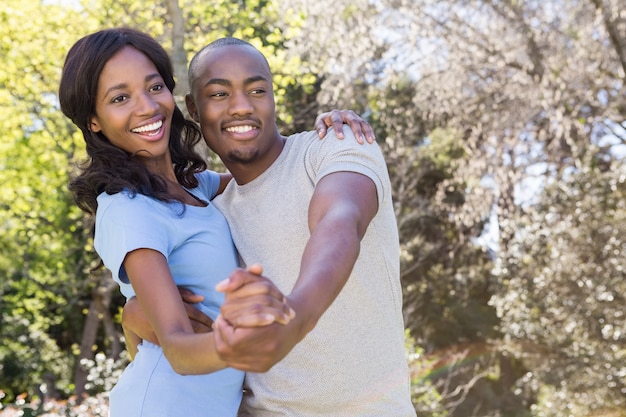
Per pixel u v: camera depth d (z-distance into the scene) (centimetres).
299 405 230
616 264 1156
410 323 1680
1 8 1138
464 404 1819
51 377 1259
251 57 241
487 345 1852
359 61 1208
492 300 1367
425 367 1334
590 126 1379
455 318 1842
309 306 148
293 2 1141
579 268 1188
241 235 241
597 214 1196
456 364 1820
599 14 1166
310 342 228
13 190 1531
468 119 1350
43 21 1136
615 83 1280
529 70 1289
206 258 222
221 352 139
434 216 1661
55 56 1148
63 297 1767
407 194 1502
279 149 245
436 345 1858
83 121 228
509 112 1327
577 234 1195
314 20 1162
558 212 1259
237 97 238
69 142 1321
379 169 208
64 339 1961
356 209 183
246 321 135
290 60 1141
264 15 1155
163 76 236
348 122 226
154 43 234
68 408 726
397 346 239
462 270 1744
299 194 233
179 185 243
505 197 1420
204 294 222
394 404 236
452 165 1430
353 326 229
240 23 1108
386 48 1270
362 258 230
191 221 225
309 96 1395
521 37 1258
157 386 213
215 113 240
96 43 225
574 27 1262
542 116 1370
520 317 1259
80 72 224
